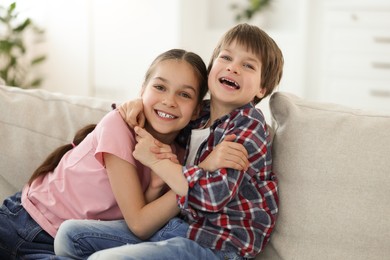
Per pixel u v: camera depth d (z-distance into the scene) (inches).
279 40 150.3
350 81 145.0
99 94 158.1
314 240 46.4
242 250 46.5
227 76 50.6
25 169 59.1
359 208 45.5
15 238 50.9
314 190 47.3
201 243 46.0
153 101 51.5
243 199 47.8
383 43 139.2
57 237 46.6
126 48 152.9
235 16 164.6
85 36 152.2
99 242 46.3
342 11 142.3
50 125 60.2
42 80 146.9
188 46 152.6
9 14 118.5
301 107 51.5
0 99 60.9
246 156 46.8
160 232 48.2
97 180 50.9
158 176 49.6
